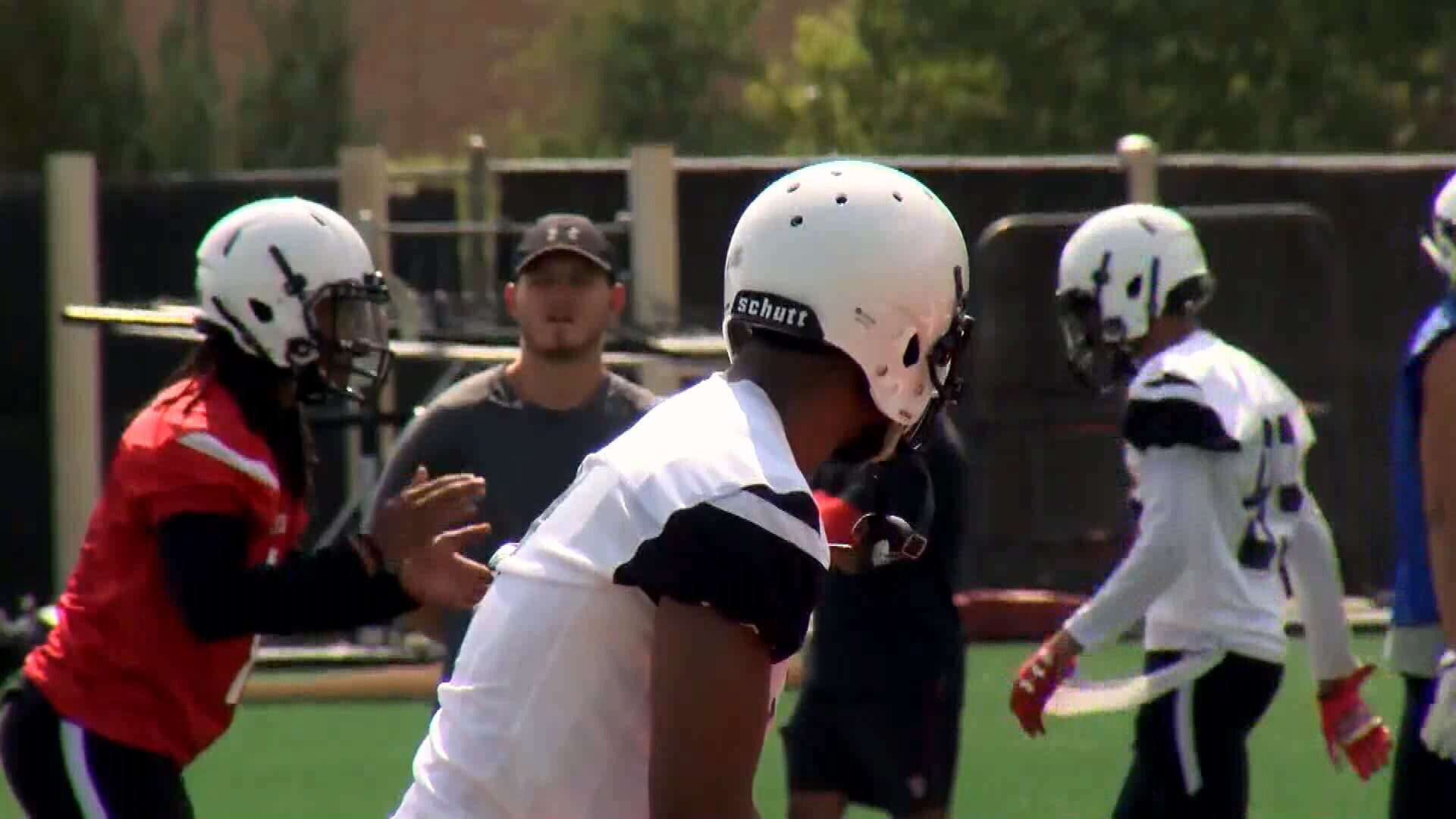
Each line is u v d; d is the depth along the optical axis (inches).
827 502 496.4
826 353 398.9
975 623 1696.6
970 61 3809.1
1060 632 787.4
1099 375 844.0
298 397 650.8
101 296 1786.4
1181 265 821.9
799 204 399.9
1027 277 1774.1
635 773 390.3
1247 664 776.9
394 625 1622.8
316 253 640.4
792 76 4569.4
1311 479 1800.0
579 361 851.4
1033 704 794.2
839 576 884.0
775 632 372.8
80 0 2522.1
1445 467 694.5
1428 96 3683.6
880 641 877.2
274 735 1374.3
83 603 621.3
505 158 4640.8
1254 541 784.3
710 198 1798.7
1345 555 1809.8
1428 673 729.0
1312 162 1819.6
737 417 390.0
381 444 1733.5
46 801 620.7
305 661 1567.4
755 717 373.1
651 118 4498.0
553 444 843.4
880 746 873.5
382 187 1755.7
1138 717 797.2
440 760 406.3
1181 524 768.9
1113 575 787.4
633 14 4542.3
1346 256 1824.6
